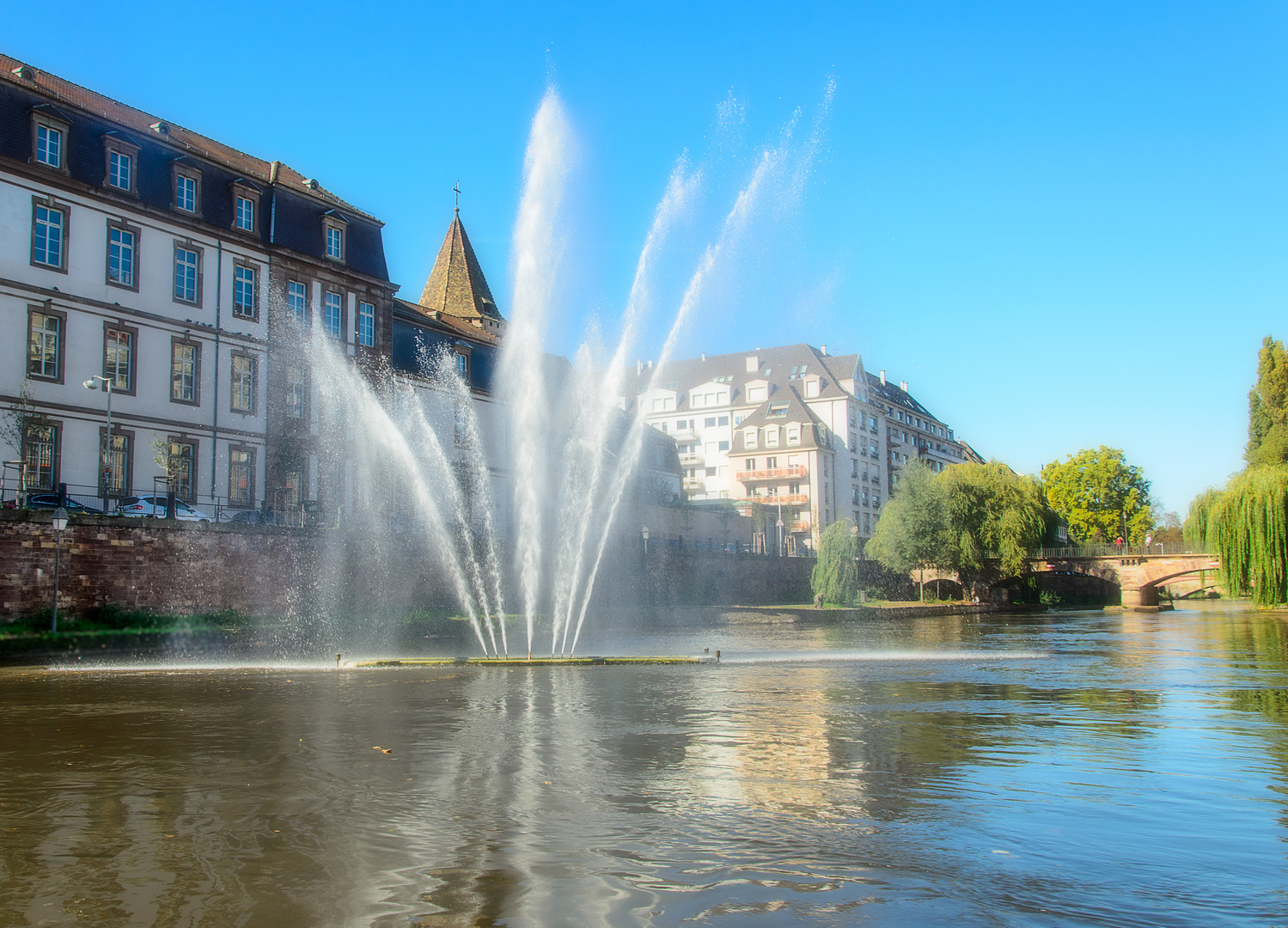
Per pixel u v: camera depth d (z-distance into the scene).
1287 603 55.59
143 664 27.28
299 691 19.98
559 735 14.04
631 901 6.88
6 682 22.20
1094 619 65.75
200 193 42.97
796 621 55.88
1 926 6.42
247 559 36.69
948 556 81.12
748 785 10.60
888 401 128.25
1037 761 12.01
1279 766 11.76
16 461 35.09
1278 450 78.25
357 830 8.72
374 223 51.59
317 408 47.72
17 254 36.19
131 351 39.97
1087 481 118.88
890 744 13.24
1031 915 6.59
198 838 8.49
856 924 6.43
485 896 6.98
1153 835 8.59
